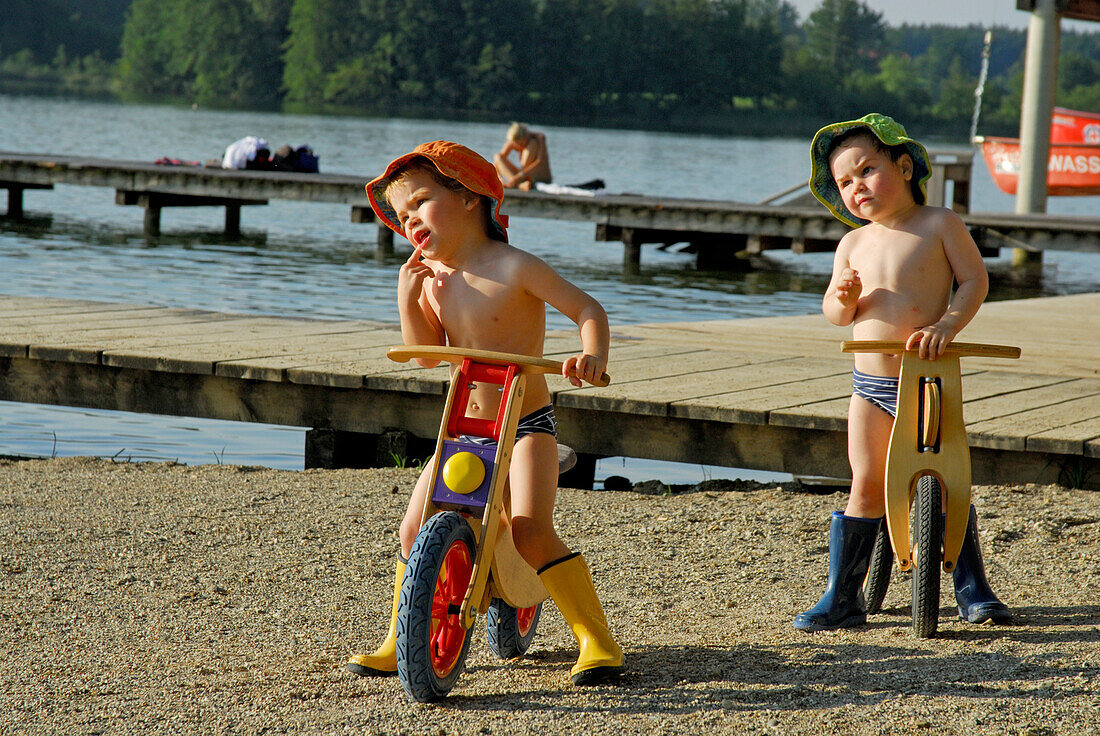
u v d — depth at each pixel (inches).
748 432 269.7
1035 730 121.0
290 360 310.8
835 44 7716.5
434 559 131.3
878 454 159.8
